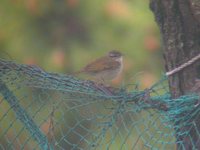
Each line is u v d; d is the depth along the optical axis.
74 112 13.07
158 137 11.22
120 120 11.45
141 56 19.95
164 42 11.16
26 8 21.08
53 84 11.23
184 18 10.98
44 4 21.47
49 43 20.86
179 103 10.43
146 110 10.65
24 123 11.52
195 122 10.65
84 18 20.89
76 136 14.59
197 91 10.86
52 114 11.37
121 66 16.12
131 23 20.23
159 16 11.15
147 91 10.65
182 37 11.02
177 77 11.01
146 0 20.34
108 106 11.16
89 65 15.85
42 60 20.47
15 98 11.59
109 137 12.76
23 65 11.41
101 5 20.69
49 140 12.37
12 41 20.70
